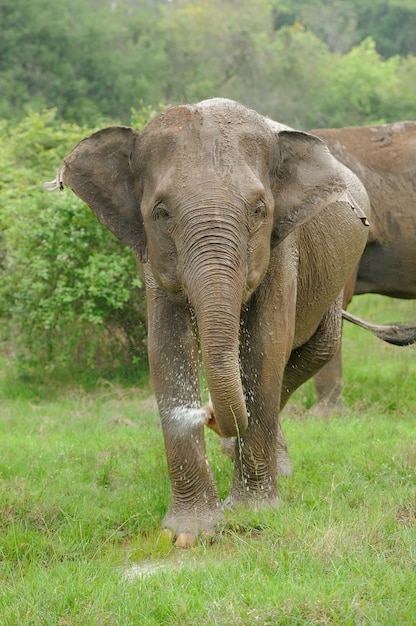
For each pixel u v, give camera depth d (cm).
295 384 1209
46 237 1762
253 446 964
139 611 718
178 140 846
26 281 1769
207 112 862
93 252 1769
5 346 2114
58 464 1157
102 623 703
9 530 912
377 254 1677
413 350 1959
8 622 720
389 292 1712
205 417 938
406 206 1658
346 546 810
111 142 907
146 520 959
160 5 9788
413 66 7519
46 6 6412
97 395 1692
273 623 680
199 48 6950
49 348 1822
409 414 1506
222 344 782
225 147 835
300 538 832
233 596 720
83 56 6391
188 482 932
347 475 1070
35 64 6278
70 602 745
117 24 7300
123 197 903
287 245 952
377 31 10169
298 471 1120
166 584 762
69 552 881
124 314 1811
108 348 1853
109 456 1188
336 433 1304
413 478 1049
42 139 2538
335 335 1193
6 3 6303
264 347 938
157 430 1363
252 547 827
